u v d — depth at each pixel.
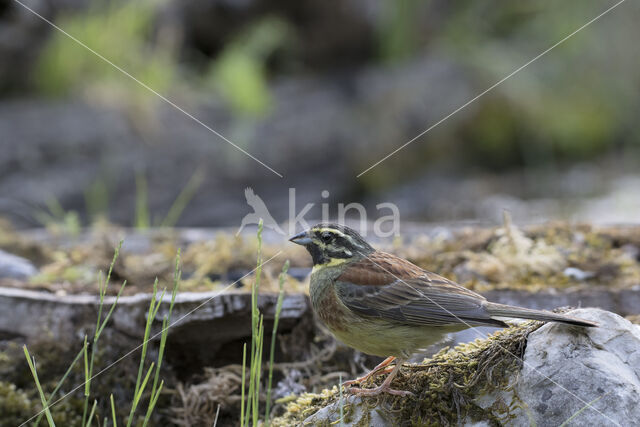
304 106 16.53
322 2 17.27
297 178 15.75
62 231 9.38
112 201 14.26
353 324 4.94
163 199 14.54
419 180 16.59
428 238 8.33
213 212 14.71
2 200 13.55
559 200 14.33
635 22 18.72
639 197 13.91
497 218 13.05
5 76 15.42
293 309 6.12
